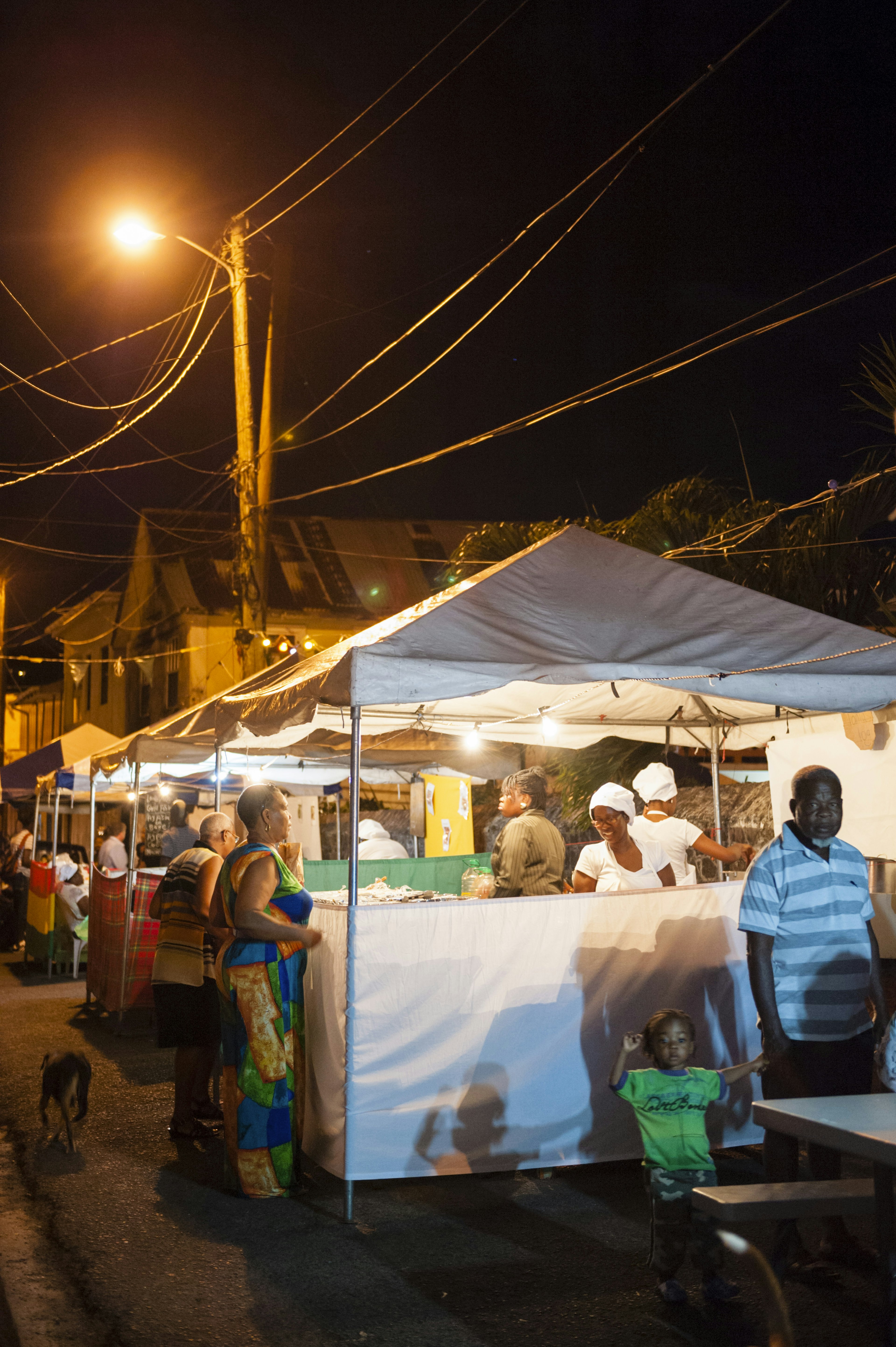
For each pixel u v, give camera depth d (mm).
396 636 5016
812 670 5152
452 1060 5082
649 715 8031
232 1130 5234
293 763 12531
